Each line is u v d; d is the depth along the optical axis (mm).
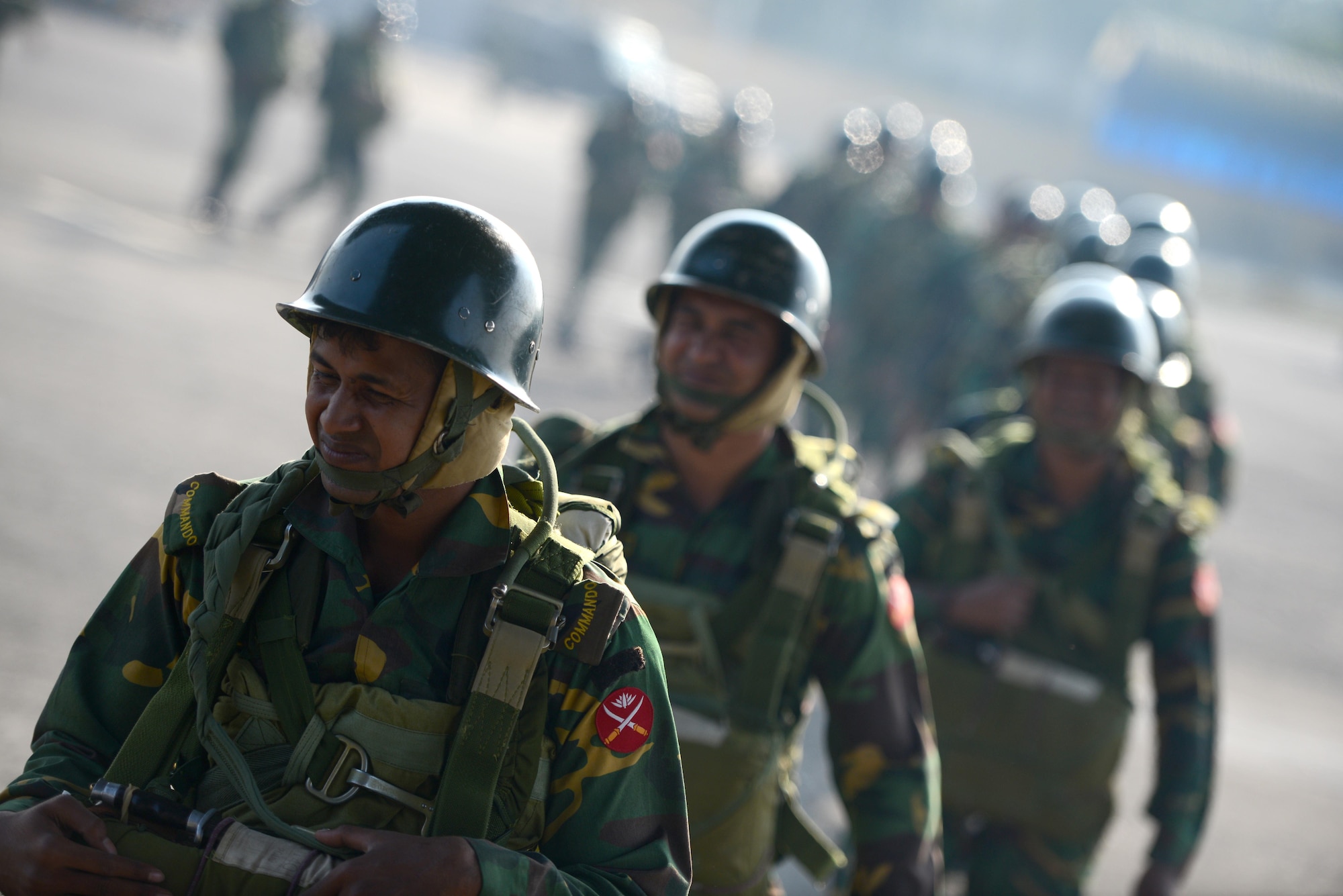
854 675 4047
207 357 13164
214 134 28312
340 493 2537
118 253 16234
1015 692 5383
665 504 4180
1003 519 5586
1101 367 5625
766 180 41812
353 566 2627
